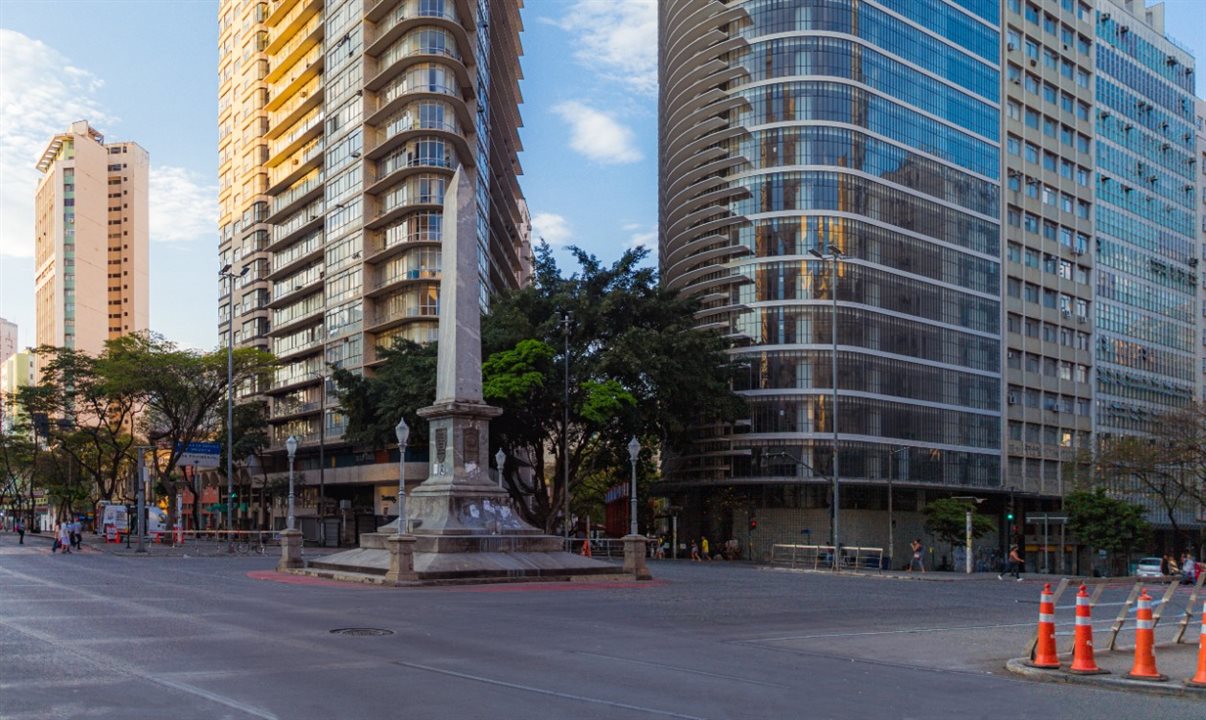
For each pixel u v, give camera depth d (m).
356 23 83.00
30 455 102.06
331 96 87.38
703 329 66.31
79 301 175.75
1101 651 15.53
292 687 10.95
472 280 32.38
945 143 82.69
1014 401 85.50
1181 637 17.33
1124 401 96.88
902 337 77.00
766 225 75.69
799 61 76.50
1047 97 92.50
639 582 31.28
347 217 83.81
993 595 31.67
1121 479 72.31
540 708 10.20
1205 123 113.94
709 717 9.97
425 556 28.94
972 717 10.31
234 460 87.62
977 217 84.44
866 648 15.78
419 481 75.44
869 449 73.25
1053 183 92.00
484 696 10.74
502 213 100.94
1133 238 100.81
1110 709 10.88
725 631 17.66
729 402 64.88
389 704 10.19
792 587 32.12
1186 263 107.81
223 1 117.56
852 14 77.19
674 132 86.88
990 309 84.50
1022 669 13.25
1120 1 105.69
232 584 27.08
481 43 83.81
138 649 13.53
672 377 58.78
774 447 72.94
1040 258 90.19
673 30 85.81
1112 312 97.06
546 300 61.78
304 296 94.50
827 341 73.19
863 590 31.75
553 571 30.20
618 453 62.84
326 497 88.75
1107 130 98.69
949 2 84.31
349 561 31.11
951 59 84.06
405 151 76.88
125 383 73.69
